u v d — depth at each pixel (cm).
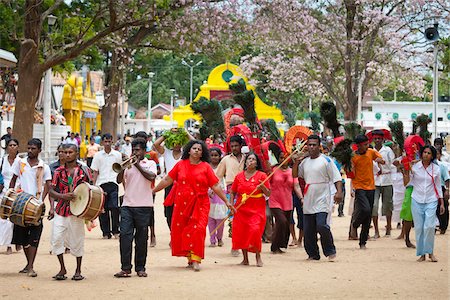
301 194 1504
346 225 1998
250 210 1306
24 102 2655
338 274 1212
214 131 1827
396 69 4097
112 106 4488
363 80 4150
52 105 5012
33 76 2659
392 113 6856
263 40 3462
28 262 1204
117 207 1669
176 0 2806
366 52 3822
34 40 2656
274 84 4406
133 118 8738
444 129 6100
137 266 1195
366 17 3675
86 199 1121
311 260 1380
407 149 1441
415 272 1235
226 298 1008
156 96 9900
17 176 1356
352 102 3900
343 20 3750
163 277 1180
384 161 1595
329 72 3981
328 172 1375
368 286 1102
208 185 1255
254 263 1345
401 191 1748
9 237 1298
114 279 1159
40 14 2719
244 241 1300
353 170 1573
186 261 1363
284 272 1234
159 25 2900
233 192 1352
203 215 1248
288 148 1512
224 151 1822
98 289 1072
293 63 4122
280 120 4569
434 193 1363
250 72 4403
